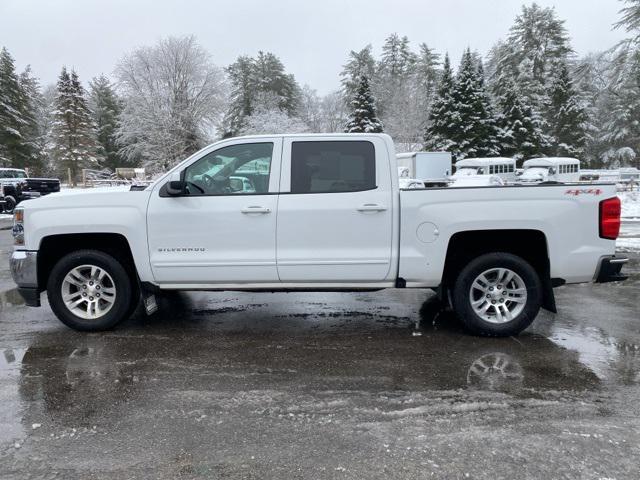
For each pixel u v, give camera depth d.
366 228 4.75
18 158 51.66
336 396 3.58
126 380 3.89
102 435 3.06
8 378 3.95
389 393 3.63
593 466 2.69
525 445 2.90
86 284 5.11
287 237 4.79
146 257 4.88
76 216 4.86
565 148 51.94
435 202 4.71
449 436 3.01
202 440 2.99
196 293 6.94
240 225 4.80
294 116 62.88
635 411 3.33
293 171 4.82
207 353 4.50
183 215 4.82
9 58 52.06
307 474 2.65
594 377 3.91
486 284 4.87
